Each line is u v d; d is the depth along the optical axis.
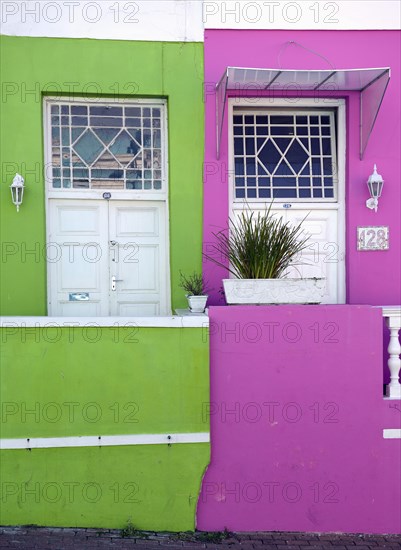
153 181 6.57
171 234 6.38
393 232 6.58
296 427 5.71
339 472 5.74
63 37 6.25
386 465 5.78
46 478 5.48
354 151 6.56
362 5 6.52
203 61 6.39
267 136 6.70
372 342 5.78
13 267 6.19
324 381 5.73
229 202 6.54
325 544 5.55
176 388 5.55
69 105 6.46
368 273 6.55
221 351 5.66
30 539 5.30
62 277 6.48
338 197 6.68
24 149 6.20
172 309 6.37
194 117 6.39
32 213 6.21
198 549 5.32
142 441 5.52
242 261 5.91
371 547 5.52
